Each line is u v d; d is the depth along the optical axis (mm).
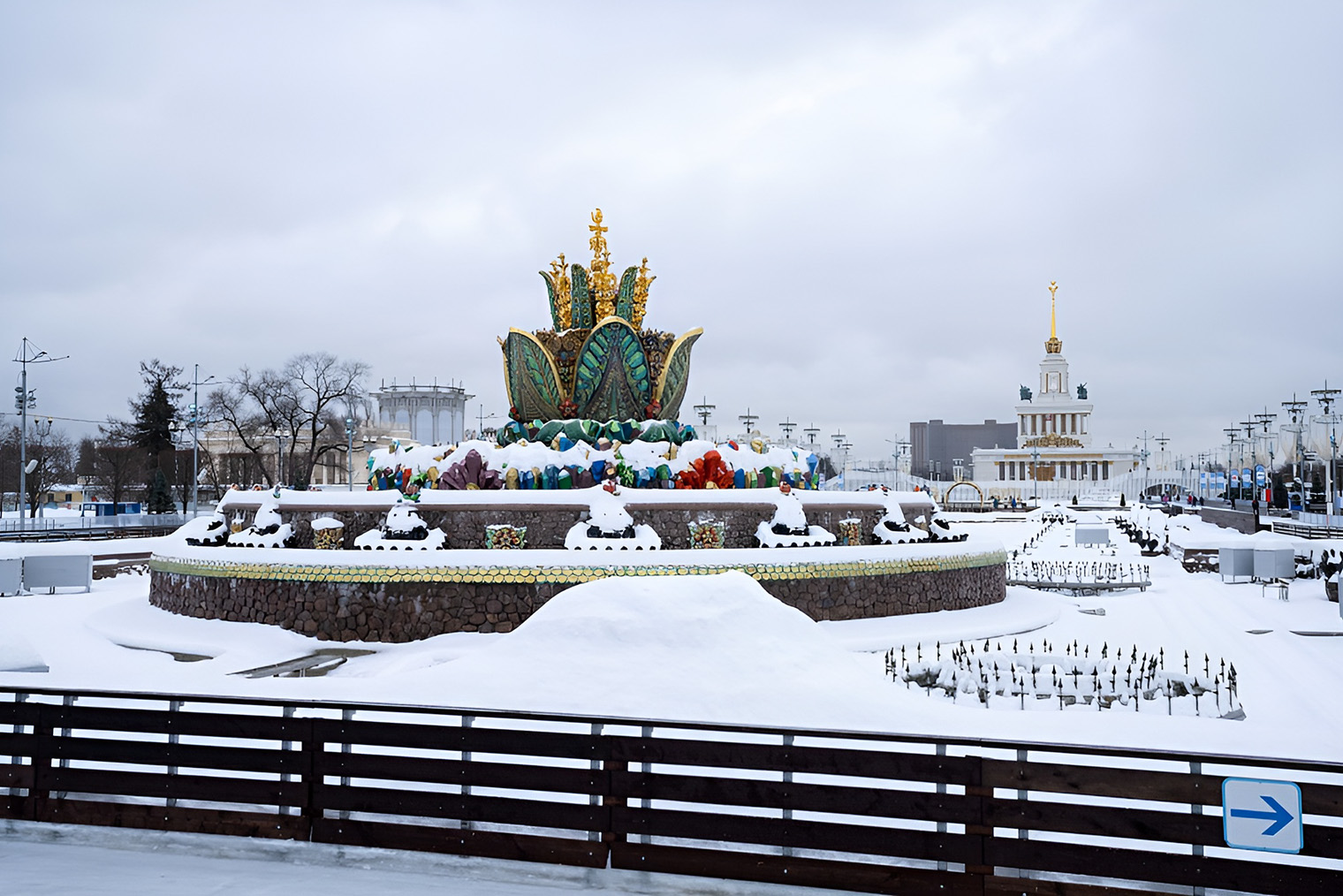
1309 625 26750
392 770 9461
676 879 8797
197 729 9828
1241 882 7793
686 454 30312
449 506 26844
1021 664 19469
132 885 8703
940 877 8367
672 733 12109
